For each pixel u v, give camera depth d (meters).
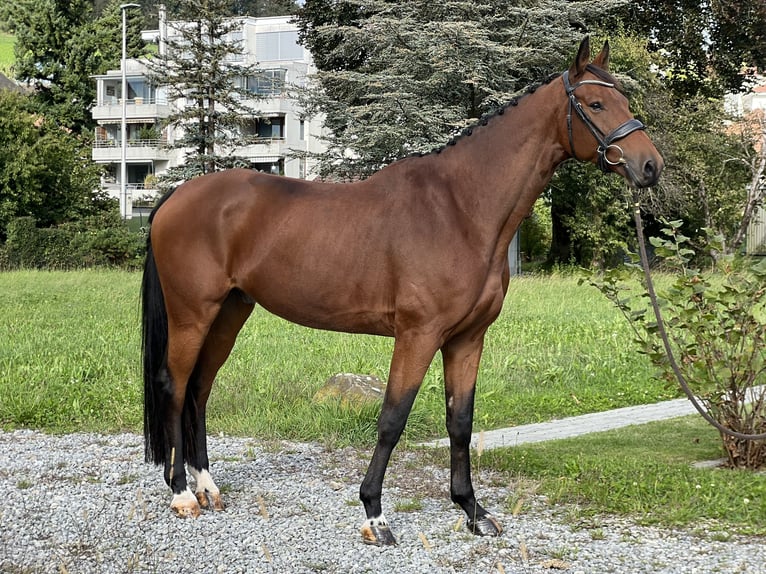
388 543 4.37
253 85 44.84
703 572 3.95
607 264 28.70
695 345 5.75
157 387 4.98
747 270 5.64
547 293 18.08
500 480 5.61
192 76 29.53
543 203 30.61
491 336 11.91
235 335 5.23
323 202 4.64
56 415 7.41
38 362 9.42
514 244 26.44
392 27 22.20
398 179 4.54
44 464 5.91
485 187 4.35
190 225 4.81
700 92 30.14
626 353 10.55
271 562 3.88
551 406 8.17
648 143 4.16
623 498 5.00
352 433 6.75
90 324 13.26
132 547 4.38
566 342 11.50
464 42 21.84
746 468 5.71
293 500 5.15
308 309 4.66
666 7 28.27
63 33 51.38
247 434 6.97
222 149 30.84
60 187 34.06
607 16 26.59
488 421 7.62
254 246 4.71
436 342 4.33
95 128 52.56
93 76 51.16
